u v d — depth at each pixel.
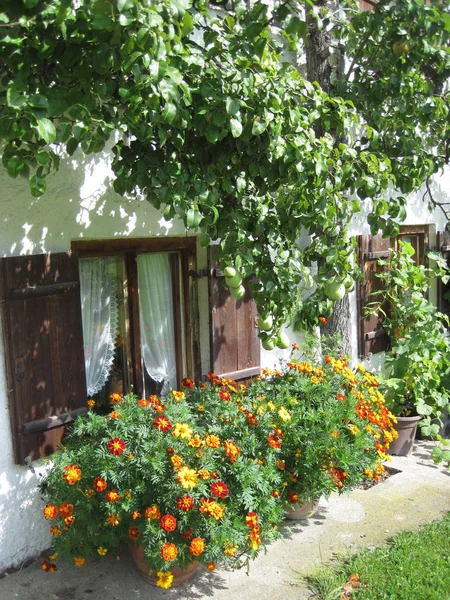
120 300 4.10
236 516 2.98
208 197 2.96
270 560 3.44
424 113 4.65
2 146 3.15
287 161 3.08
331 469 3.56
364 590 3.12
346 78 4.80
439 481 4.65
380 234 5.98
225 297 4.41
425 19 4.09
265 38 2.78
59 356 3.41
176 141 2.83
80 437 3.31
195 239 4.38
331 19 4.60
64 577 3.26
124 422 3.11
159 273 4.38
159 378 4.39
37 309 3.29
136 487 2.88
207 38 2.93
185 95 2.50
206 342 4.47
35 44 2.27
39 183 2.46
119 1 1.98
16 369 3.20
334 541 3.66
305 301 4.37
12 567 3.30
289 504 3.58
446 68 4.88
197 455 2.94
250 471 3.03
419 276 5.70
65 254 3.45
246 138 2.94
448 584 3.18
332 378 4.02
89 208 3.64
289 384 3.97
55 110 2.39
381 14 4.32
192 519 2.82
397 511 4.09
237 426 3.32
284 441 3.54
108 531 2.98
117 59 2.31
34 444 3.29
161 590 3.13
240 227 3.19
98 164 3.67
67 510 2.85
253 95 2.89
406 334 5.84
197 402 3.69
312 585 3.19
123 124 2.75
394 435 4.09
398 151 4.89
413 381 5.34
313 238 4.09
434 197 6.74
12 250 3.29
